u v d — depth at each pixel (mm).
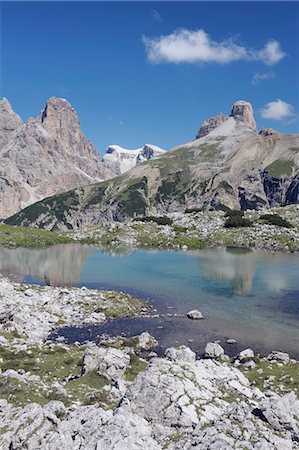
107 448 17828
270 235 131250
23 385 27203
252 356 38188
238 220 146125
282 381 30859
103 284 74875
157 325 50281
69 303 57750
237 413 20531
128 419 20000
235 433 18922
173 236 138750
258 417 20812
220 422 19875
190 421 20828
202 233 140375
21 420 19547
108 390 27062
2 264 96875
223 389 25266
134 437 18562
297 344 43719
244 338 45594
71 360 34656
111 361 31359
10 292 60625
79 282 76750
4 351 35906
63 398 25750
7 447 18250
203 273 84312
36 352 36844
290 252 114188
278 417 20453
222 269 88562
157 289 70562
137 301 61406
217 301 62219
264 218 151000
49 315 50594
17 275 83375
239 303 61031
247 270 87062
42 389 27234
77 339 44250
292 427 20016
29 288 65875
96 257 108125
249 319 52938
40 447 17984
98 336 45438
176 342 43969
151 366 25047
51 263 98625
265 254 110688
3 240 134625
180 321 52031
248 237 132500
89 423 19938
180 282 76062
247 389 25672
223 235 136375
